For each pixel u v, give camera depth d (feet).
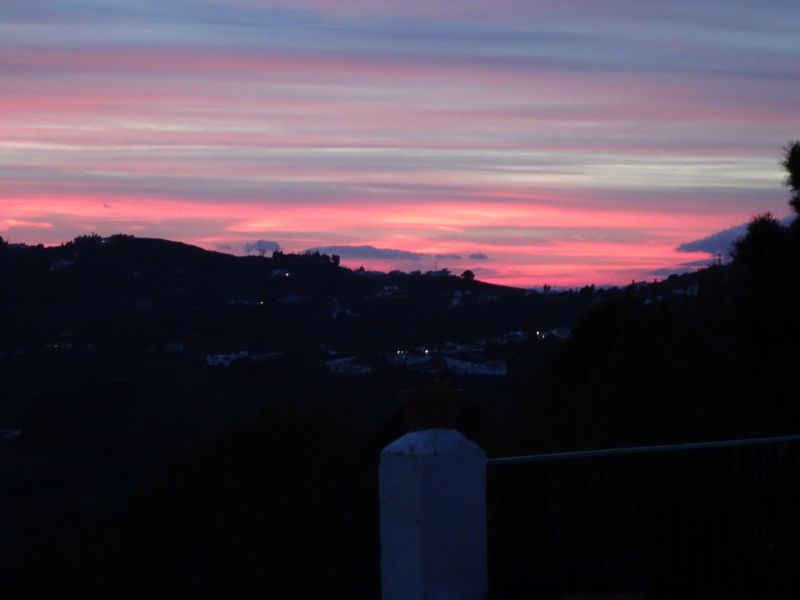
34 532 34.30
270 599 25.44
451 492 15.96
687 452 20.16
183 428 75.05
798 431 53.26
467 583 16.05
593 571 17.66
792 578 21.52
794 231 55.36
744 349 56.29
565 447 43.88
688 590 20.08
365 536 26.45
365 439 44.14
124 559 29.71
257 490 38.60
